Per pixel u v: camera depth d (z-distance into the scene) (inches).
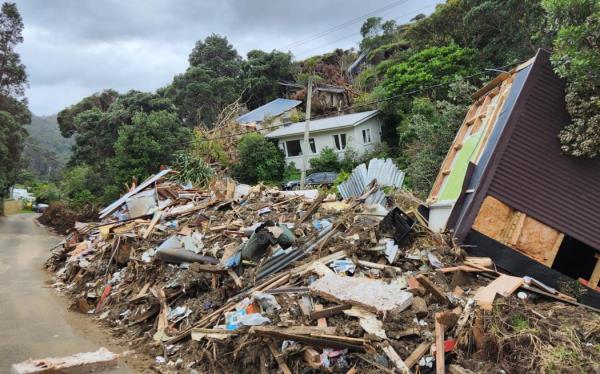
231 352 261.6
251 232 434.3
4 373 276.5
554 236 341.4
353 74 2068.2
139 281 429.4
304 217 441.7
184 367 277.9
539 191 344.5
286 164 1344.7
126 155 1237.7
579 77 331.6
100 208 1332.4
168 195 743.7
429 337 221.3
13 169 1691.7
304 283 303.7
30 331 362.3
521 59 927.7
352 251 330.6
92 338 348.2
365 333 229.1
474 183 362.3
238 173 1296.8
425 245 333.7
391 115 1290.6
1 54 1707.7
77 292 503.8
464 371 194.9
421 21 1266.0
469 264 303.7
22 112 1771.7
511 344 196.5
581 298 319.9
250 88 1953.7
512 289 245.8
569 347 190.1
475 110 534.0
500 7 978.1
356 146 1239.5
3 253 834.8
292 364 233.6
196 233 450.6
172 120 1296.8
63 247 703.7
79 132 1689.2
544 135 352.8
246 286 331.3
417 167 756.0
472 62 1073.5
